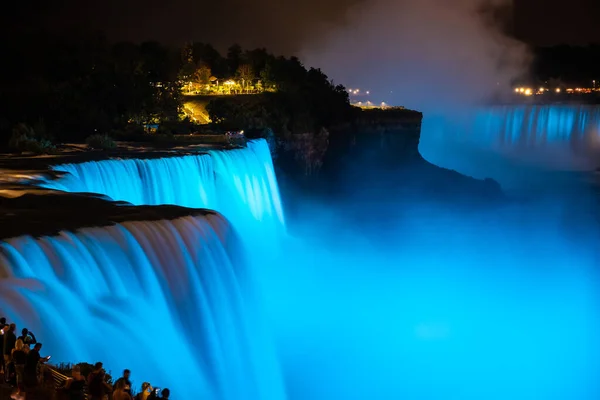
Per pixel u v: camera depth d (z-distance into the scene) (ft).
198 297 77.36
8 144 146.51
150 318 69.72
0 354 48.11
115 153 133.59
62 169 107.76
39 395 44.75
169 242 76.38
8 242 61.46
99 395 45.09
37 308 55.88
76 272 64.39
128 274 70.23
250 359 88.58
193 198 134.51
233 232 89.45
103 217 75.87
